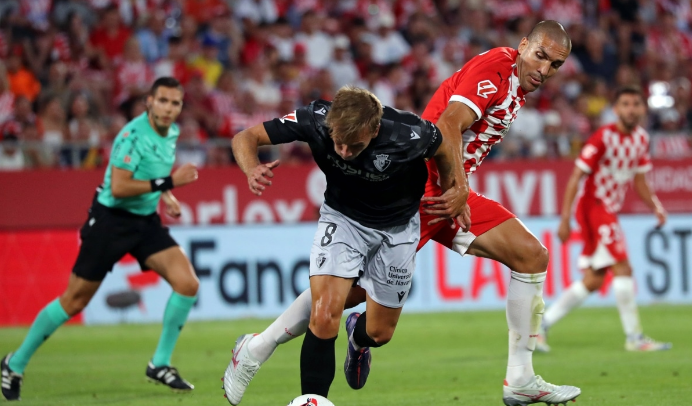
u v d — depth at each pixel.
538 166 44.38
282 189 42.34
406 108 51.22
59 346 32.34
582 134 50.44
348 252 16.08
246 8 57.31
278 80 52.03
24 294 39.47
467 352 29.56
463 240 18.23
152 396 21.19
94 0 52.97
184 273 22.89
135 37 51.78
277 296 42.03
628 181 30.94
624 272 30.06
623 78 59.00
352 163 15.33
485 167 43.88
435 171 18.36
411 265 16.91
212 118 47.91
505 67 17.62
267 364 27.34
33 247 39.62
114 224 22.73
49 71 47.38
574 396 17.84
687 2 67.00
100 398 20.91
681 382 22.31
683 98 57.41
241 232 41.69
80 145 41.66
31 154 40.94
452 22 60.91
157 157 23.52
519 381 17.98
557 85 56.16
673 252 45.31
